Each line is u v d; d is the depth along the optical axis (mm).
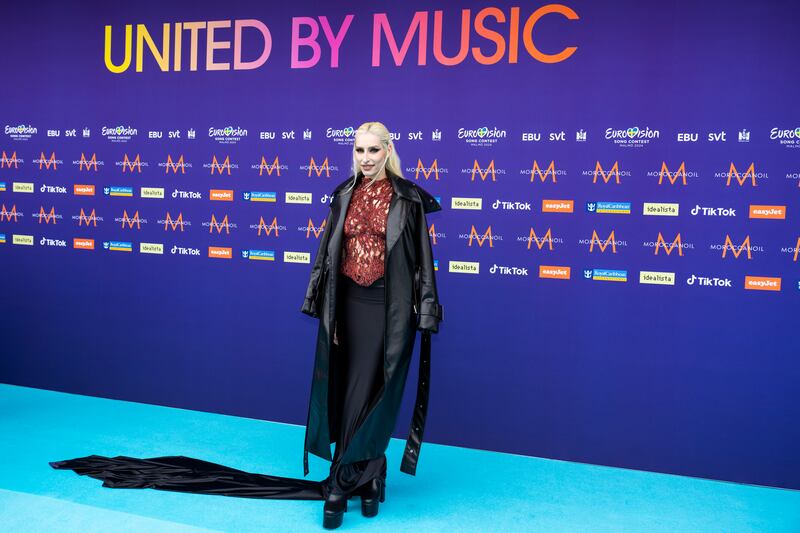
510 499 2963
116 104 4078
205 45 3918
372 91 3676
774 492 3160
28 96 4215
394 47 3631
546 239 3475
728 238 3246
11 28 4211
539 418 3529
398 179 2713
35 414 3861
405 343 2682
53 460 3188
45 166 4215
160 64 3994
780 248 3189
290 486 2943
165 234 4039
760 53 3168
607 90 3354
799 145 3145
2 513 2615
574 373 3475
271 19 3811
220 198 3938
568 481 3205
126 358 4152
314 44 3754
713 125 3234
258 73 3844
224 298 3963
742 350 3256
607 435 3445
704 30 3225
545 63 3428
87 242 4176
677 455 3357
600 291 3418
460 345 3613
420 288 2713
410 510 2811
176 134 3988
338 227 2707
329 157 3762
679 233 3303
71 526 2531
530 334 3521
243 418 3947
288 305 3859
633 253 3363
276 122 3830
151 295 4086
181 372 4062
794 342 3193
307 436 2834
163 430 3674
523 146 3479
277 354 3893
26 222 4270
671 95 3277
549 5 3408
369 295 2699
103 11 4070
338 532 2578
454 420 3648
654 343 3361
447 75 3564
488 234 3547
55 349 4273
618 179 3363
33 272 4277
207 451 3393
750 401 3258
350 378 2732
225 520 2643
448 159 3580
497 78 3496
